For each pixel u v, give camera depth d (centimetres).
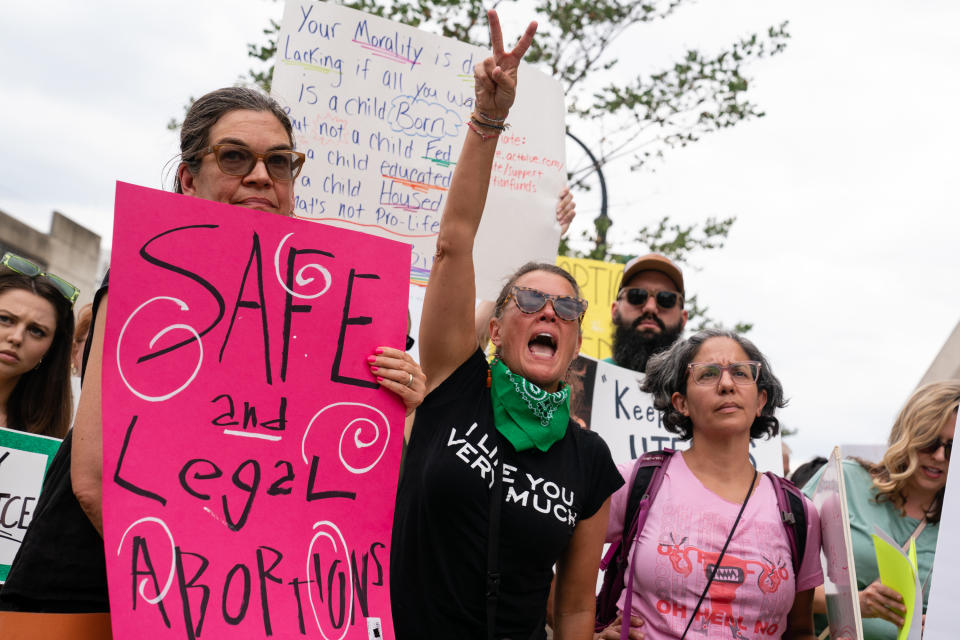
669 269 518
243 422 219
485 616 274
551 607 365
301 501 222
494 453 284
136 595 196
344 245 240
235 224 226
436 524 278
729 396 328
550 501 285
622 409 469
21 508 366
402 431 240
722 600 304
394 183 413
